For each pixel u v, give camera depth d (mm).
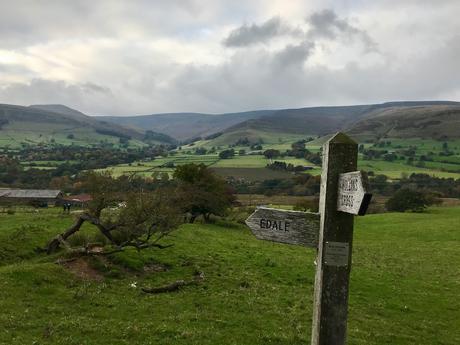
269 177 181500
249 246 40844
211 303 20922
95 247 28141
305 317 20109
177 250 33000
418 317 22172
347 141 7816
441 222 79188
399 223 83875
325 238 7887
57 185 158625
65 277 22125
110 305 19156
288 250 41875
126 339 15023
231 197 85375
